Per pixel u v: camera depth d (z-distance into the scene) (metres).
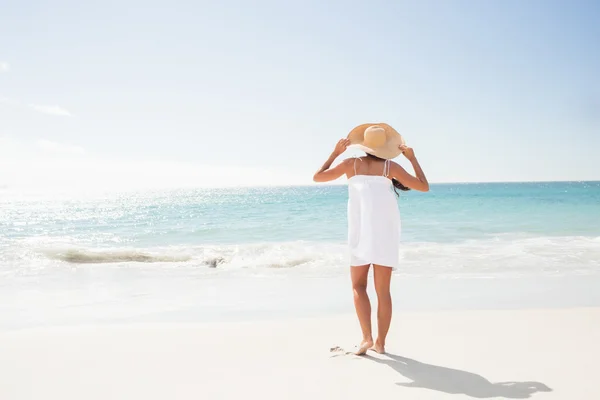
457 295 6.20
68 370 3.28
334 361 3.42
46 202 60.78
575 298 5.94
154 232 16.38
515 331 4.23
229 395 2.76
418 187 3.54
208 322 4.83
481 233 14.66
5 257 10.45
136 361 3.47
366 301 3.57
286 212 24.52
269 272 8.43
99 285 7.27
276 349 3.76
